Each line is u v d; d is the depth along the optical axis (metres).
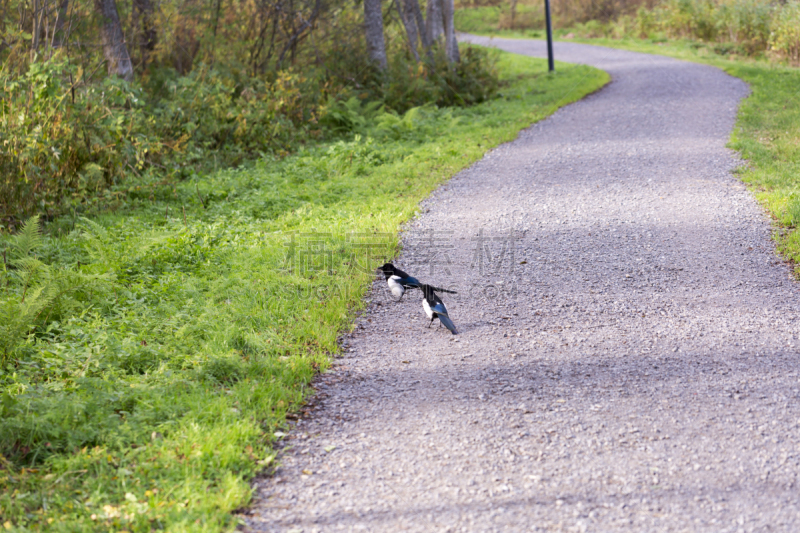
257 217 11.60
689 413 5.43
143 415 5.28
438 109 20.58
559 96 22.17
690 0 37.50
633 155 14.34
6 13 15.25
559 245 9.72
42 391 5.55
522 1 58.59
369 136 16.77
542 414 5.48
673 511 4.28
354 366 6.50
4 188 11.04
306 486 4.63
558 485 4.57
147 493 4.38
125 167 13.45
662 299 7.82
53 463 4.66
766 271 8.50
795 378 5.93
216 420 5.26
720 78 23.30
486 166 14.38
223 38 19.48
